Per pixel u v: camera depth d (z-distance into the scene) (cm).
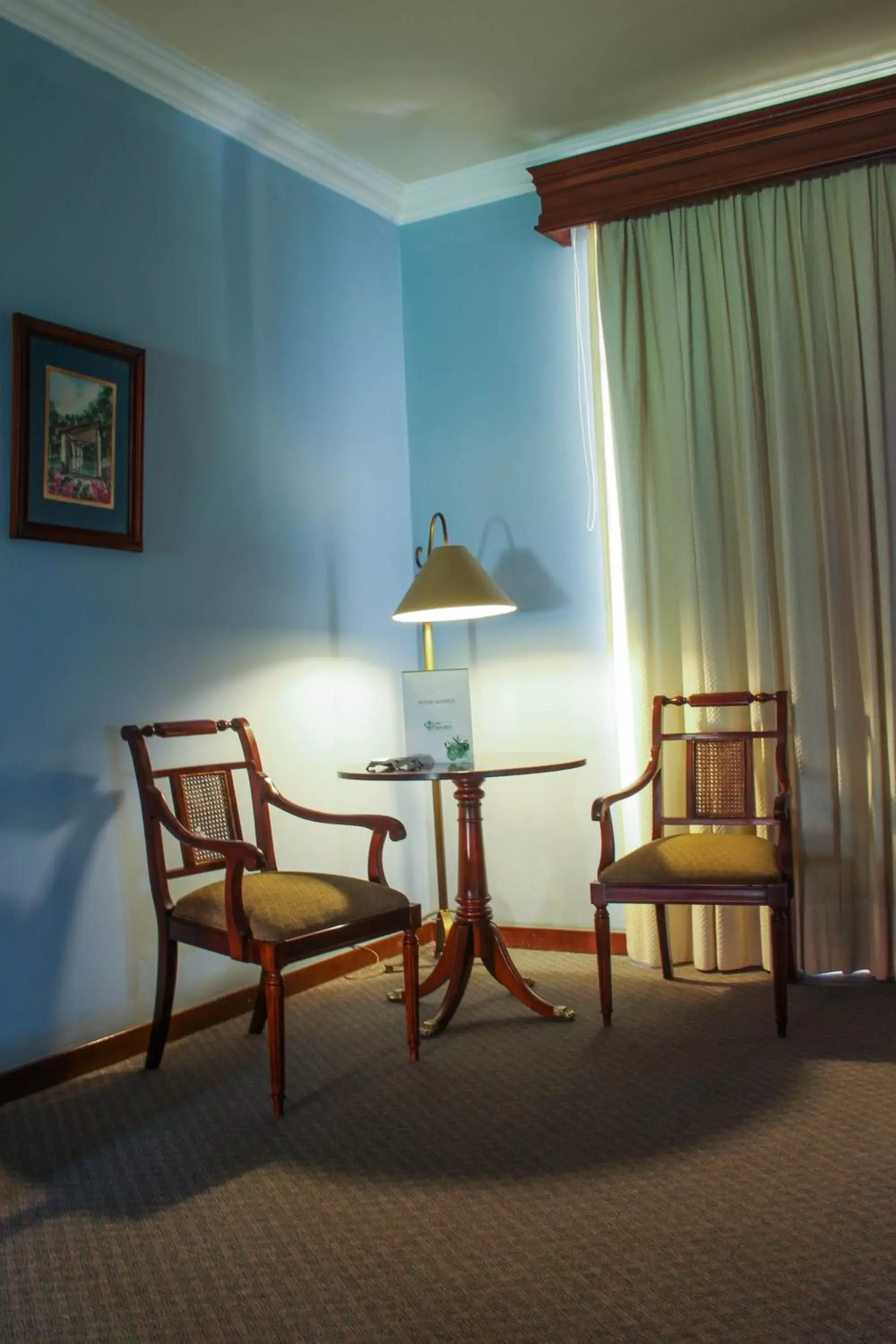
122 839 272
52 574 257
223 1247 180
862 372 305
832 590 307
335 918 241
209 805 277
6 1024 244
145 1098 243
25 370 249
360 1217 188
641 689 329
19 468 247
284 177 335
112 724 271
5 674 246
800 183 312
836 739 309
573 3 274
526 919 364
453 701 289
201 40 282
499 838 367
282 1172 205
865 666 305
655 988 311
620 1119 222
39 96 259
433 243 380
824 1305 156
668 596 331
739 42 297
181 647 291
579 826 355
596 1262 170
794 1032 268
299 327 338
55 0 257
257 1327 158
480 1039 274
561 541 358
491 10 275
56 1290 170
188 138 302
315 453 341
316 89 311
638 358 331
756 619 314
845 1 279
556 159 354
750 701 305
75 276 266
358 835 351
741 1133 212
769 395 317
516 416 366
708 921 320
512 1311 158
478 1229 182
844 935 308
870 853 308
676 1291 161
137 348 277
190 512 296
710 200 322
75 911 260
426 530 382
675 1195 189
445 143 348
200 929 246
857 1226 176
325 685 341
